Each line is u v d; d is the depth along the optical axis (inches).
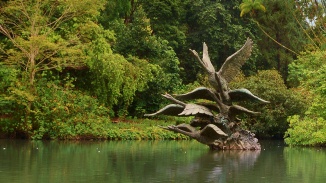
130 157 728.3
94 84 1170.0
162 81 1309.1
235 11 1710.1
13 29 1156.5
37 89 1053.8
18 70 1060.5
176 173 570.9
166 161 688.4
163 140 1124.5
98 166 615.5
